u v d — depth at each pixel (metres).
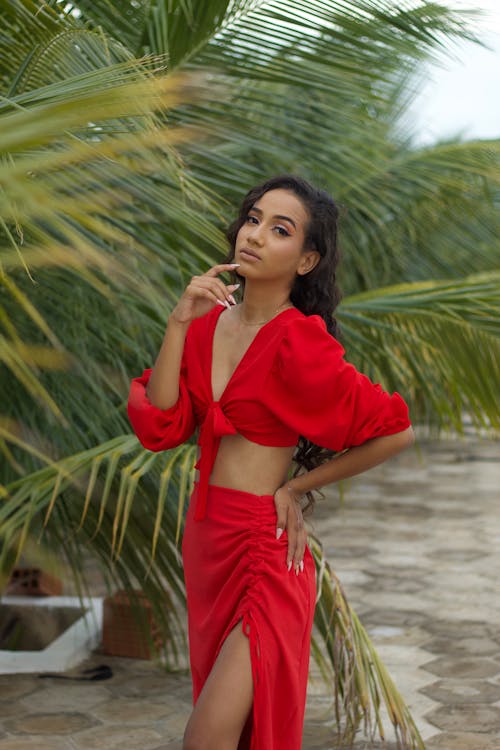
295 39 3.27
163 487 2.71
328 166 3.86
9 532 2.78
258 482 2.10
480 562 6.29
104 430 3.58
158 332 3.34
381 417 2.06
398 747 3.00
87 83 1.60
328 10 3.18
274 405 2.04
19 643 4.43
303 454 2.32
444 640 4.59
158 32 3.14
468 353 3.65
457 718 3.60
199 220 2.52
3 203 1.10
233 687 1.94
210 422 2.08
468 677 4.07
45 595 4.69
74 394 3.47
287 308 2.13
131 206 2.78
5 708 3.60
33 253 1.28
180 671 4.02
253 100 3.40
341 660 3.08
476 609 5.16
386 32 3.26
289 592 2.06
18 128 1.02
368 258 5.07
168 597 3.72
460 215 5.16
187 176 2.80
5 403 3.46
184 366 2.14
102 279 3.13
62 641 4.29
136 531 3.43
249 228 2.11
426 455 11.49
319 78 3.35
